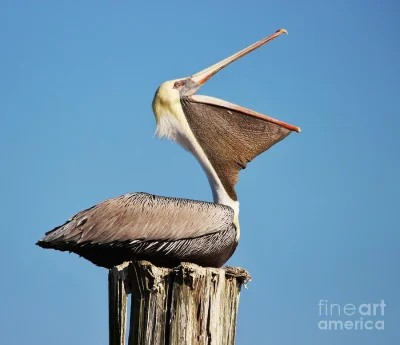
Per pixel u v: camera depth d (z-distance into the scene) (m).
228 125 14.29
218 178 14.02
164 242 12.55
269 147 14.40
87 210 12.37
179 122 14.19
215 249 13.09
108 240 12.24
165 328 9.82
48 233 12.12
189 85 14.41
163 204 12.79
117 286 10.12
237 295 10.94
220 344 10.38
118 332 10.08
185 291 9.89
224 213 13.18
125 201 12.59
